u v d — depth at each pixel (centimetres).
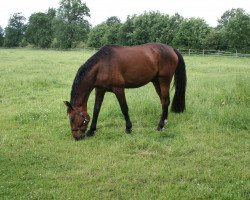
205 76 1566
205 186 484
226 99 947
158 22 4909
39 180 517
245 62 2777
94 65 691
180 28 4584
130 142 668
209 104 899
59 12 7144
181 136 701
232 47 4244
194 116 812
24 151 634
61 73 1781
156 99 965
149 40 4991
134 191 479
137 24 5078
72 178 523
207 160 578
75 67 2158
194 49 4391
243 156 593
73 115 689
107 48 705
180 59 791
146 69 727
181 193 468
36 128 776
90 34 6062
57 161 588
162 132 719
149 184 497
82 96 696
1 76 1606
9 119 851
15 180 518
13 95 1175
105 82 698
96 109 728
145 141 665
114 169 551
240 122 760
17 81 1414
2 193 479
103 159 592
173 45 4594
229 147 638
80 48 6500
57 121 831
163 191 475
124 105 720
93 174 537
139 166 557
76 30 6975
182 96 818
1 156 607
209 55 3894
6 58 3152
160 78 760
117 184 498
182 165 563
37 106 984
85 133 734
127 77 715
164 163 570
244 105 886
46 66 2209
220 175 516
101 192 481
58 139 704
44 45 7919
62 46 6950
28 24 8500
